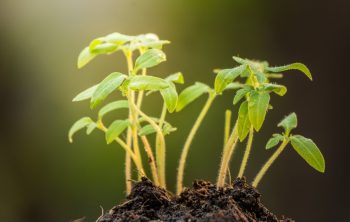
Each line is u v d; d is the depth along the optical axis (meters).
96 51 0.44
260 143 0.97
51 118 0.98
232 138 0.43
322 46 0.98
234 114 0.95
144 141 0.45
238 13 0.98
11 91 0.97
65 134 0.97
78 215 0.96
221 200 0.39
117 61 0.98
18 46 0.97
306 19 0.97
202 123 0.96
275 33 0.98
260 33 0.98
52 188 0.96
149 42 0.43
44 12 0.98
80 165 0.96
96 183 0.96
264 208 0.41
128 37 0.44
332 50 0.98
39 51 0.98
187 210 0.40
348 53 0.98
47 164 0.97
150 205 0.41
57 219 0.96
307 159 0.41
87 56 0.45
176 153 0.95
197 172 0.95
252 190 0.41
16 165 0.96
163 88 0.39
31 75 0.98
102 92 0.39
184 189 0.42
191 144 0.95
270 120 0.98
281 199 0.98
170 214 0.40
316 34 0.98
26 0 0.97
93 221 0.95
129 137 0.47
